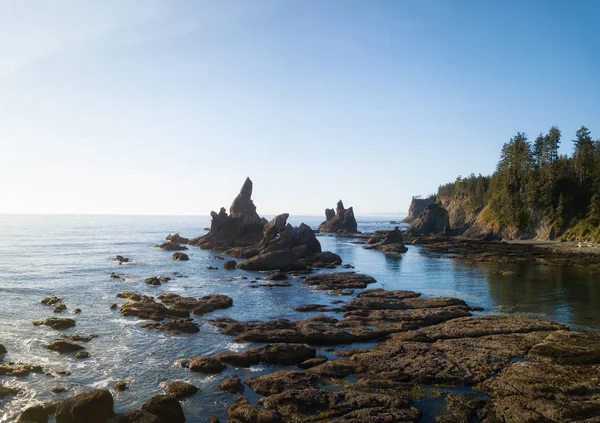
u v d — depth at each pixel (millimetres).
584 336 29219
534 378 22062
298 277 65000
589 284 57500
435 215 172000
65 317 36688
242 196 138750
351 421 17984
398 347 27594
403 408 19312
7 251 91000
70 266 69312
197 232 190750
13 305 40656
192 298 44031
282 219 94688
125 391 21922
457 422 18188
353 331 32375
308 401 19812
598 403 19000
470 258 92750
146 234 168000
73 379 23375
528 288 54719
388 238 123125
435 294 50719
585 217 122562
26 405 20016
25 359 26188
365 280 59094
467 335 31016
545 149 144500
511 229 140250
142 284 54250
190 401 20844
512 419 18047
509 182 151500
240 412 18984
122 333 32281
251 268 72562
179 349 28781
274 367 25609
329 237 172125
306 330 31828
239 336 30984
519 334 30688
